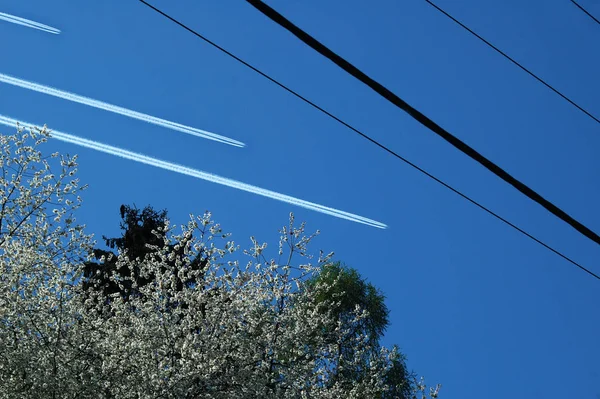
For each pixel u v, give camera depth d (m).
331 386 14.34
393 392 21.83
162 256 13.31
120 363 12.01
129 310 13.14
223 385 12.28
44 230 12.88
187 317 12.56
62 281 11.77
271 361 13.05
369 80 5.16
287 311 13.45
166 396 11.59
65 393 11.32
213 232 13.23
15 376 11.38
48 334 11.62
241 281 13.14
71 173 13.35
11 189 12.95
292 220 14.14
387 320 26.52
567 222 5.92
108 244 23.95
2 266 11.59
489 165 5.59
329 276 26.55
